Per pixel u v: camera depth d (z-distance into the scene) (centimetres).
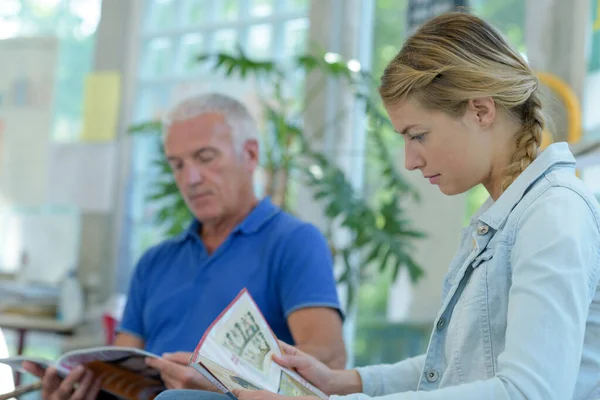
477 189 308
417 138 120
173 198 357
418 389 124
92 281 412
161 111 404
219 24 392
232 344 134
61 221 424
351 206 296
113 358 173
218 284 203
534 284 103
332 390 146
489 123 118
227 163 212
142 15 414
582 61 277
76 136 425
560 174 115
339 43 356
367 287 337
